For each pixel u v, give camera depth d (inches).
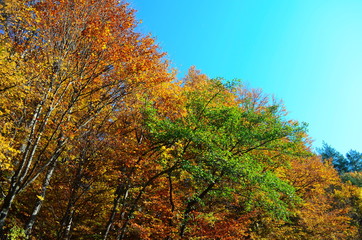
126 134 546.3
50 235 505.7
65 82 395.2
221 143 574.2
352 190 1208.8
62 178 495.2
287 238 787.4
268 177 518.3
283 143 618.5
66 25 384.5
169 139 502.3
